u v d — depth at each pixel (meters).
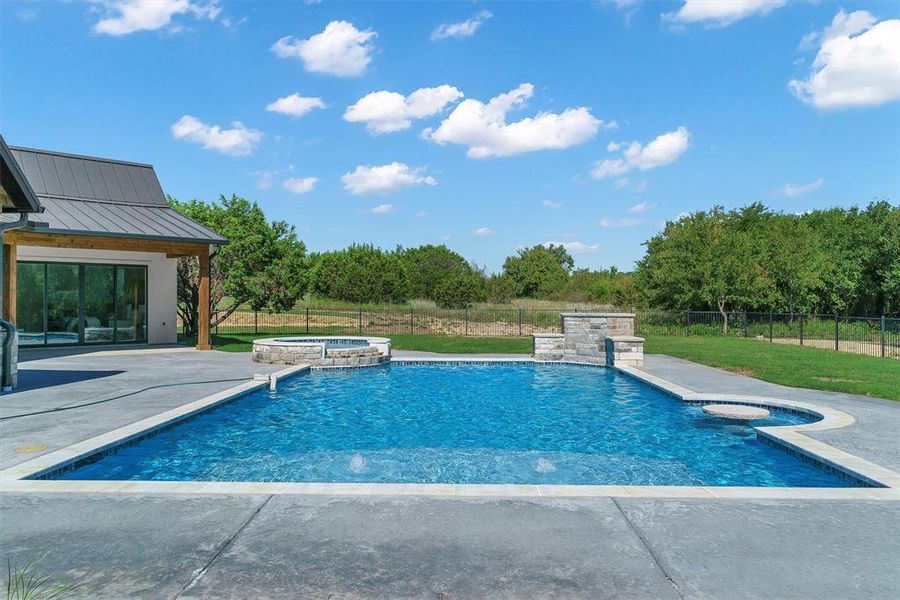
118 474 7.22
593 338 18.14
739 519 4.91
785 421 10.16
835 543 4.44
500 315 34.97
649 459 8.09
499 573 3.90
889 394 11.54
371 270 45.72
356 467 7.62
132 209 21.00
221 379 13.24
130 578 3.80
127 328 21.56
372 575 3.86
